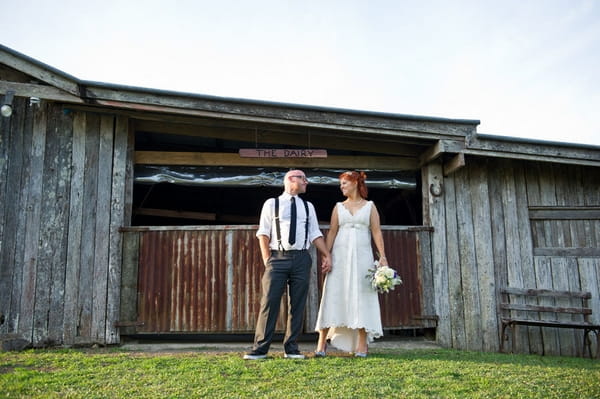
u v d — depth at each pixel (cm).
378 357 491
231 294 594
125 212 606
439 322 628
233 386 386
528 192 675
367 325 479
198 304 589
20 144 594
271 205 490
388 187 703
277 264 479
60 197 592
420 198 880
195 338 642
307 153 626
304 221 486
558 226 674
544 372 457
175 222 945
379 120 612
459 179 670
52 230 584
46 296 571
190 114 588
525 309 634
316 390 379
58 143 602
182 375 414
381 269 474
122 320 579
